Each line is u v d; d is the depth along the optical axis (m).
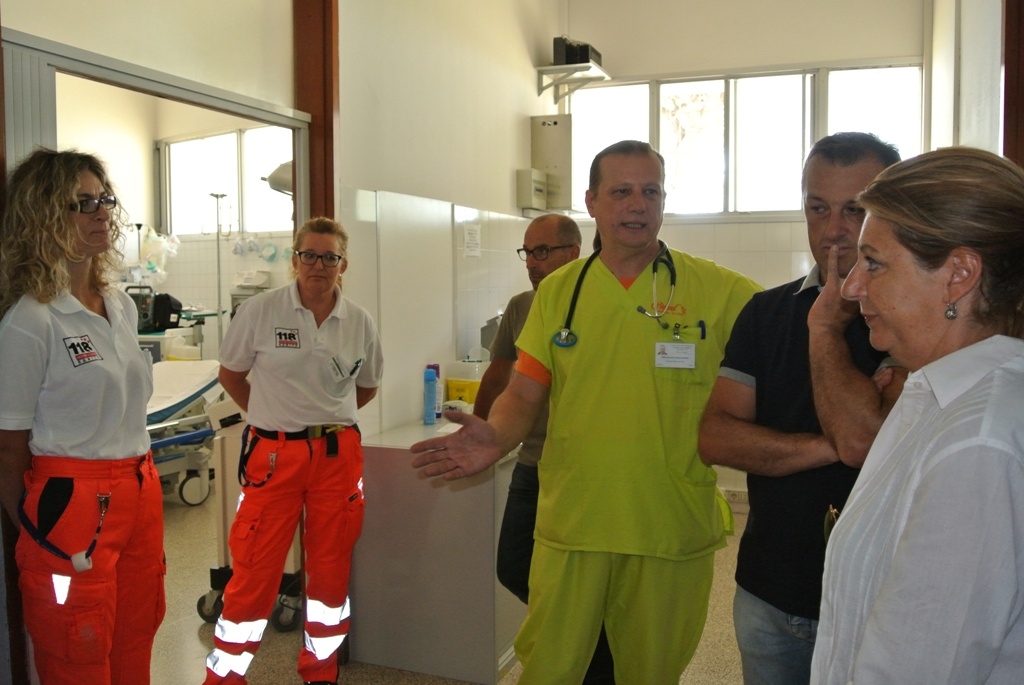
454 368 3.74
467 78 4.19
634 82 5.58
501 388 2.69
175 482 4.64
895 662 0.73
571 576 1.74
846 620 0.86
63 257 1.81
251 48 2.74
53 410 1.79
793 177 5.37
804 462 1.29
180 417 4.10
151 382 2.04
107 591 1.85
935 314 0.83
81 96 4.56
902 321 0.85
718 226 5.45
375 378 2.88
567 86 5.67
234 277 4.98
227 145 4.95
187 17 2.47
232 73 2.65
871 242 0.87
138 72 2.26
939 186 0.81
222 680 2.49
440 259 3.75
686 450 1.71
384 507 2.91
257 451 2.57
